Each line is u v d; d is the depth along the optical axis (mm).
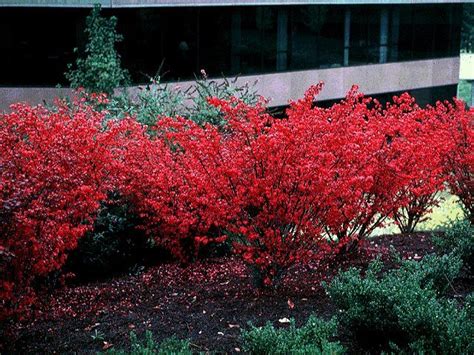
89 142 8703
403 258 10023
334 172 8609
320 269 9906
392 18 29938
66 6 19469
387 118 10758
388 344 7066
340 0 26859
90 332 7781
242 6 23781
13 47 19922
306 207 8398
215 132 8305
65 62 19875
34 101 20078
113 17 18344
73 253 9906
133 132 10320
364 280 7363
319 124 8453
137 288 9602
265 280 8672
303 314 8117
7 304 7324
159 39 21297
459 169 11938
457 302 8312
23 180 7188
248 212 8812
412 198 11922
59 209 7879
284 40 25562
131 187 9648
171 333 7641
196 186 9094
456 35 33219
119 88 19719
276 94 25562
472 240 9531
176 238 10078
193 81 22266
